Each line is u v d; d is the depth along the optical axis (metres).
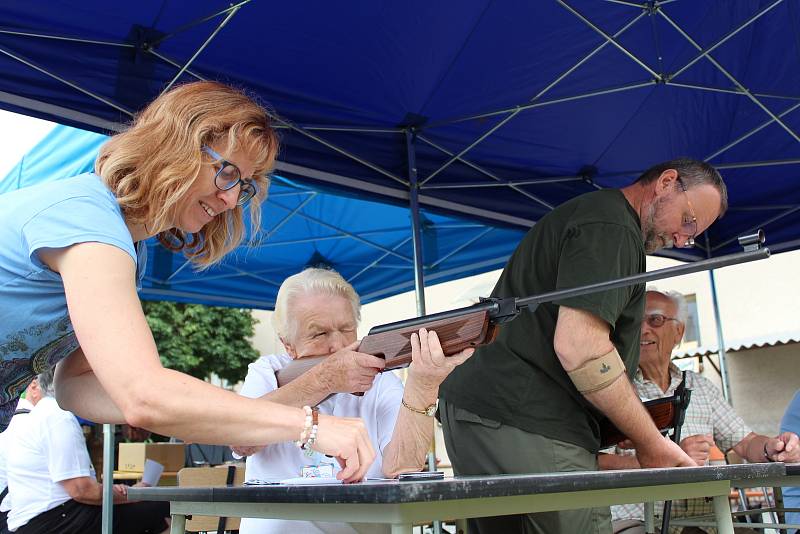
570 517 2.16
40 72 3.56
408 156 4.71
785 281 11.02
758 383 10.56
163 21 3.55
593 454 2.34
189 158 1.53
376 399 2.35
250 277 6.86
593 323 2.16
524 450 2.28
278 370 2.36
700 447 2.88
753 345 9.66
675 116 4.82
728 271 11.66
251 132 1.61
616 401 2.17
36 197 1.48
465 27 3.92
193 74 3.81
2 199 1.53
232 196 1.62
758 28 4.17
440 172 4.96
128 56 3.69
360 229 6.35
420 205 5.02
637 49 4.25
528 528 2.19
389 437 2.26
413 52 4.03
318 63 4.02
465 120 4.61
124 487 4.34
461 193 5.16
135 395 1.28
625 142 5.06
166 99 1.60
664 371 3.64
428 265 6.82
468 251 6.60
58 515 4.10
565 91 4.47
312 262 6.78
